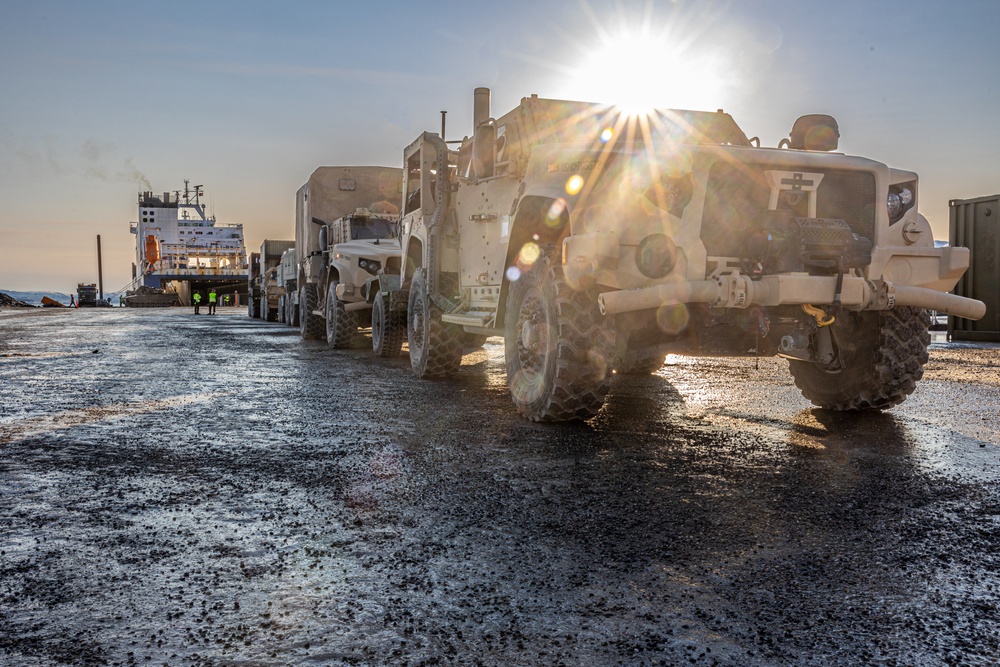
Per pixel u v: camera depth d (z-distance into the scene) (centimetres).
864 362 558
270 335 1708
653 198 468
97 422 534
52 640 194
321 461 408
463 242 770
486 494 341
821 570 247
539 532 286
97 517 305
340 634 198
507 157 652
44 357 1095
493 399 657
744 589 231
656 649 191
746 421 541
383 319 1061
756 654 189
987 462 410
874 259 493
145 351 1214
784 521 302
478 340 815
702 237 475
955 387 737
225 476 374
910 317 546
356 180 1592
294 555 259
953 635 200
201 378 816
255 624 204
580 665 182
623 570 246
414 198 945
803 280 460
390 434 488
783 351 516
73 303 8481
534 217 600
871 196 511
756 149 482
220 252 8800
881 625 206
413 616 209
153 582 234
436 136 830
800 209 492
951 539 281
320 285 1445
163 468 392
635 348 528
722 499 335
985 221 1429
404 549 265
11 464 401
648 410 592
